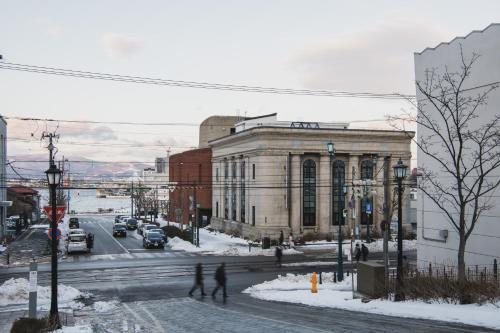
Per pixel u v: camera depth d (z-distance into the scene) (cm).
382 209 5650
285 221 5659
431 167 2762
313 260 4288
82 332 1458
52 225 1731
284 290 2789
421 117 2609
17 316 2041
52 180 1748
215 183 7450
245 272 3569
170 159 10056
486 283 1844
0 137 5831
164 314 1909
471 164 2459
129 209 18050
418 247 2877
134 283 3086
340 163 5938
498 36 2320
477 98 2417
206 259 4341
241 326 1454
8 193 8306
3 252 4778
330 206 5869
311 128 5719
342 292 2533
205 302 2330
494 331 1216
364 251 3891
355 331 1262
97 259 4350
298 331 1298
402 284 1970
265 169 5631
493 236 2347
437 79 2688
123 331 1477
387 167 6025
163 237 5394
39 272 3556
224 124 9194
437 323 1387
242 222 6312
